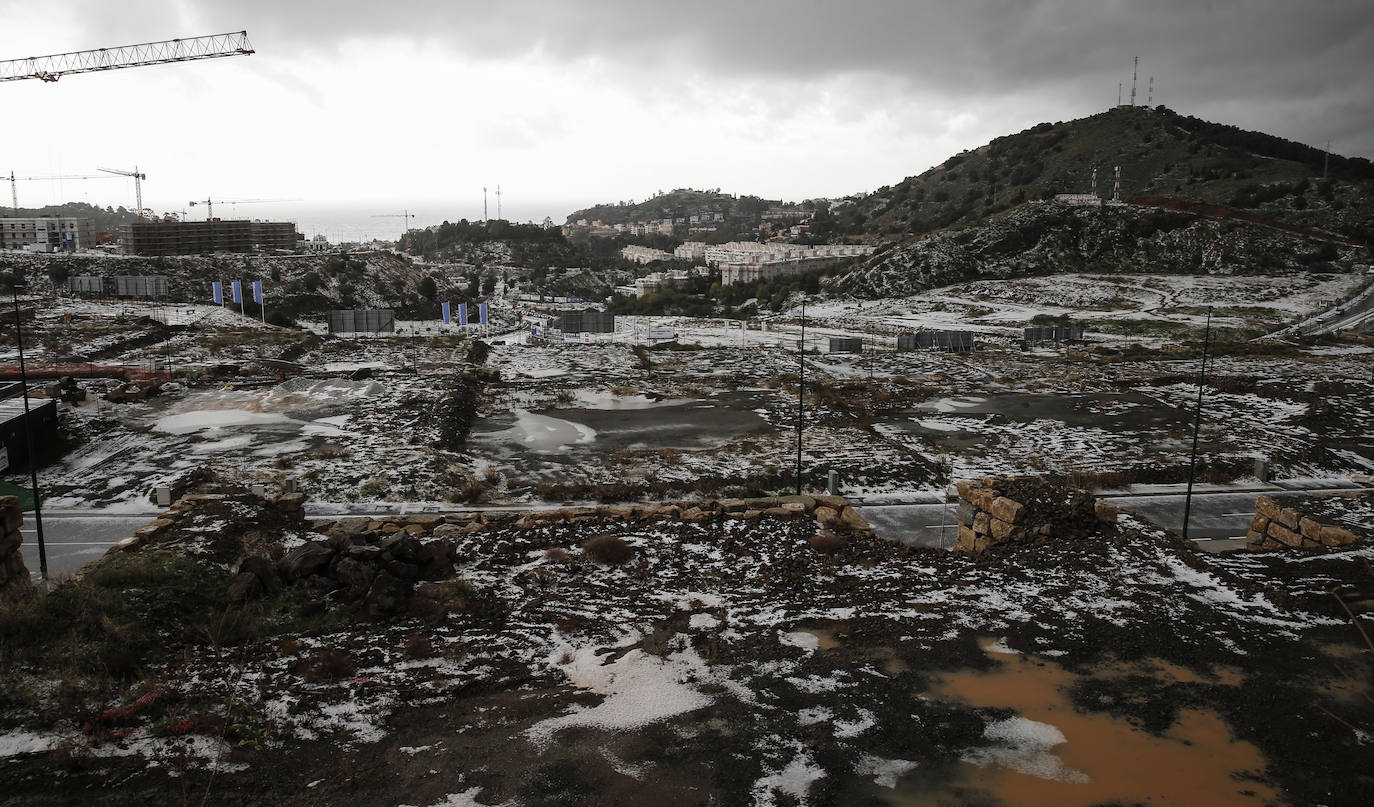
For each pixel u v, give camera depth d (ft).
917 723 43.52
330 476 118.52
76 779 37.06
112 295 340.59
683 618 58.85
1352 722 44.06
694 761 40.01
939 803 37.11
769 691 46.96
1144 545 72.23
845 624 56.18
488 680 48.42
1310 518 84.28
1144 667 49.85
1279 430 170.30
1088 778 39.06
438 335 296.71
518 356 253.65
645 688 47.42
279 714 43.70
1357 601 59.82
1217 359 264.31
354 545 66.69
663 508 90.53
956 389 206.08
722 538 80.07
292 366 211.00
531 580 67.41
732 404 181.37
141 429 145.48
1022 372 234.17
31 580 67.67
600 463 133.80
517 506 112.98
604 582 67.87
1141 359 265.34
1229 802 37.42
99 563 65.46
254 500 84.17
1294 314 362.74
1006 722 43.70
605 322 309.42
